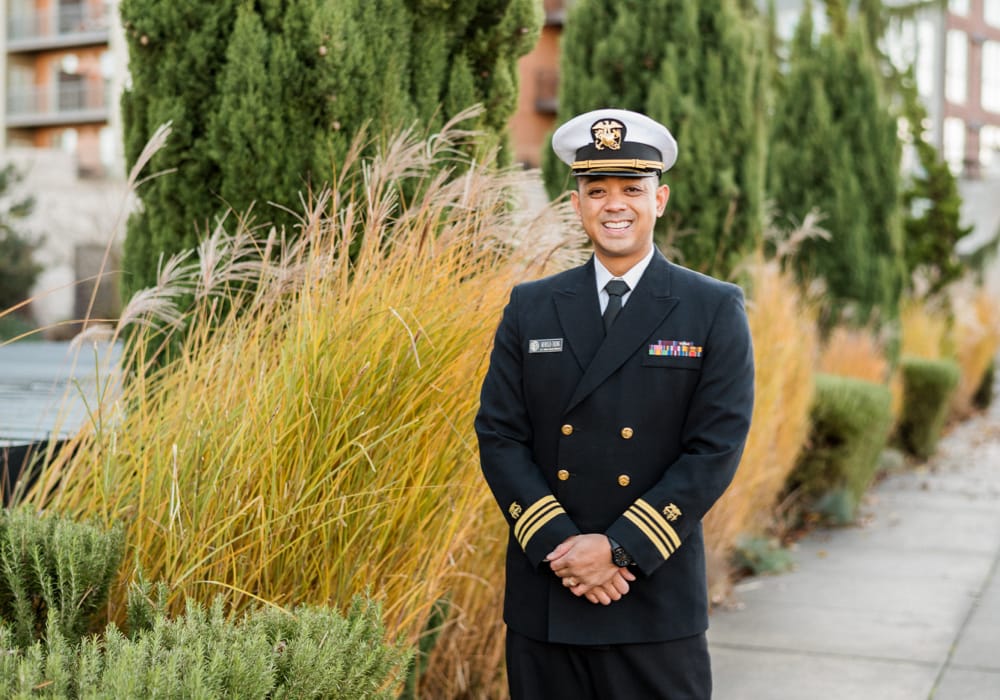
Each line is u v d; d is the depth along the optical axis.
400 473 2.61
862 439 6.95
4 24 33.56
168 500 2.51
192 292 3.20
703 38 5.39
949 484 8.66
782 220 8.95
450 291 2.79
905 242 13.21
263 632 1.98
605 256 2.28
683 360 2.20
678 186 5.34
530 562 2.22
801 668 4.12
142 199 3.35
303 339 2.61
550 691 2.27
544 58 23.91
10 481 3.18
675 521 2.11
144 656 1.79
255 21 3.21
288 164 3.23
